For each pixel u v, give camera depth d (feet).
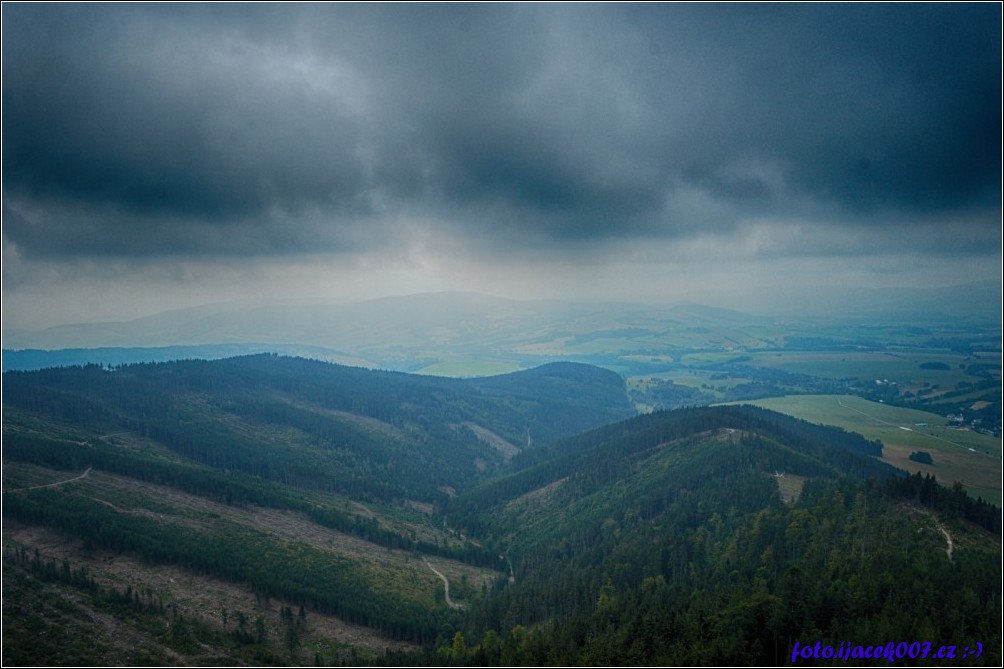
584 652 426.92
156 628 504.84
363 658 495.82
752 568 492.54
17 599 511.40
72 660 447.42
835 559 456.45
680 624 427.74
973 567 422.00
